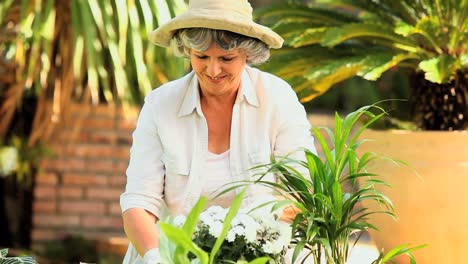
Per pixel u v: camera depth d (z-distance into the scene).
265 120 4.52
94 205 10.70
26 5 8.40
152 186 4.50
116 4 8.30
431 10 6.79
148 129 4.54
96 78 8.29
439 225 6.12
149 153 4.53
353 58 6.46
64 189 10.64
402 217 6.18
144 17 8.39
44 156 10.12
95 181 10.70
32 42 8.76
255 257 3.91
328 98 11.63
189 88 4.54
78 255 10.05
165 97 4.54
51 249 10.12
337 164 4.00
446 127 6.71
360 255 6.96
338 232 3.95
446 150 6.10
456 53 6.63
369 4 7.10
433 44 6.59
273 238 3.98
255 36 4.18
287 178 4.02
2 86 9.66
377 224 6.32
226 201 4.52
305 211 3.88
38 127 9.70
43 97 9.56
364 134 6.41
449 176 6.08
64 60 9.14
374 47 6.93
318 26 7.01
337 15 7.07
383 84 7.90
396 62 6.40
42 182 10.59
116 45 8.53
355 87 11.50
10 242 10.50
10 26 9.12
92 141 10.69
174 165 4.48
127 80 8.91
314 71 6.36
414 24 6.92
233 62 4.23
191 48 4.19
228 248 3.86
